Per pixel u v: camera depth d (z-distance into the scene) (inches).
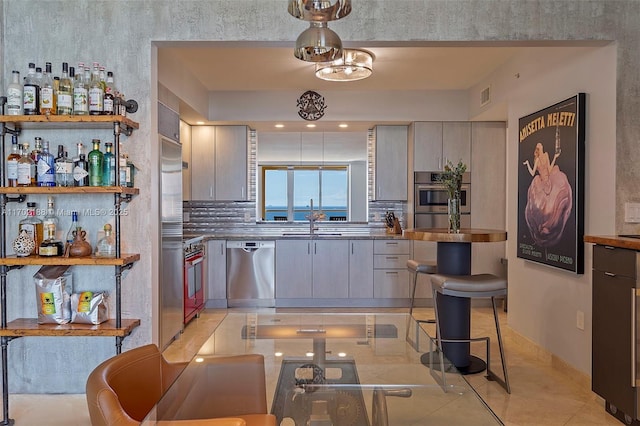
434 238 131.7
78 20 121.6
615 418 110.1
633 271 99.8
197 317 209.6
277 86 218.5
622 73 117.0
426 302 231.5
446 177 143.8
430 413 89.7
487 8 121.1
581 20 119.3
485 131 230.4
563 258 135.6
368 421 86.9
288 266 229.1
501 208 232.1
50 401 120.7
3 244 113.5
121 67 121.4
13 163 114.0
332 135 255.9
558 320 141.6
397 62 181.9
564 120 135.3
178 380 79.8
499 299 234.5
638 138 116.2
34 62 121.9
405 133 240.7
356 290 229.6
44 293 115.5
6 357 110.7
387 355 115.0
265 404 82.7
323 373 105.7
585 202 128.4
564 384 131.3
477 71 194.7
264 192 255.8
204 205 254.8
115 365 68.4
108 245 118.0
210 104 228.2
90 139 123.0
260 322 136.7
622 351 103.6
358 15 121.6
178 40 121.5
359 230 256.4
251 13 121.6
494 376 135.0
